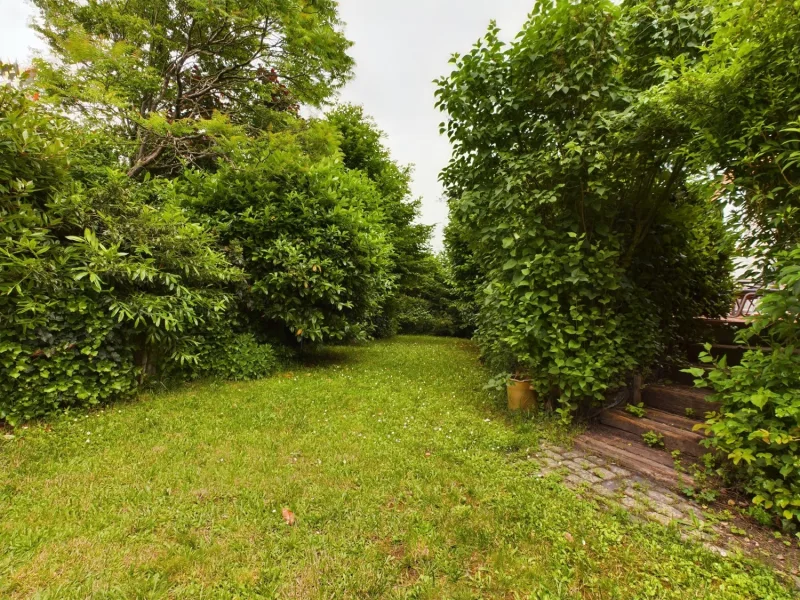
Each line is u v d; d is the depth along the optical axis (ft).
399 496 8.46
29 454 9.96
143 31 31.53
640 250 15.24
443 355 31.89
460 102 14.69
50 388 12.36
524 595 5.88
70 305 12.95
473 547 6.88
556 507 8.17
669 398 13.08
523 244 13.52
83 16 31.42
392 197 49.19
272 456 10.34
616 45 12.39
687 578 6.21
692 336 16.84
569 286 12.94
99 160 25.75
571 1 12.39
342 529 7.29
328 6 37.17
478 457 10.62
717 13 9.63
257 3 30.42
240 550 6.64
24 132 11.73
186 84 36.60
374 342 41.86
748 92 8.45
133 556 6.43
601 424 13.38
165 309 15.58
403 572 6.30
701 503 8.50
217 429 12.16
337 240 22.88
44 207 13.35
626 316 13.60
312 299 21.99
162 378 16.43
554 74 13.11
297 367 22.97
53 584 5.78
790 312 7.66
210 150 28.84
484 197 15.05
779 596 5.82
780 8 7.73
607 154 12.19
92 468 9.39
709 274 17.47
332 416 13.84
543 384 13.43
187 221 18.69
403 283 49.52
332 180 23.63
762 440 7.84
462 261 43.29
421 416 14.08
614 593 5.85
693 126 9.64
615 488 9.22
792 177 8.41
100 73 27.71
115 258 14.06
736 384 8.31
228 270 18.71
